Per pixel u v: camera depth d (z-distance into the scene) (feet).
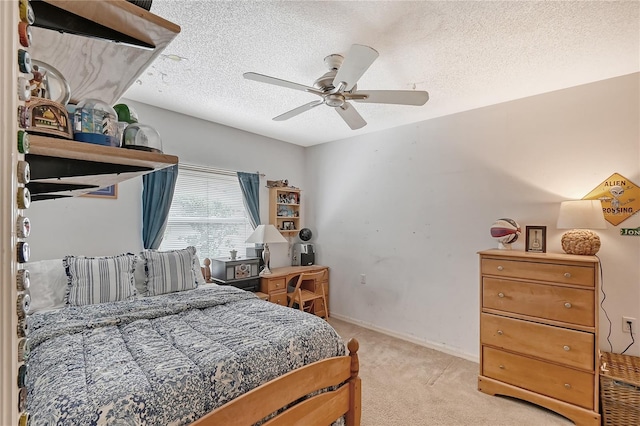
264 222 13.48
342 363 5.58
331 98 6.44
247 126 12.07
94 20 1.90
